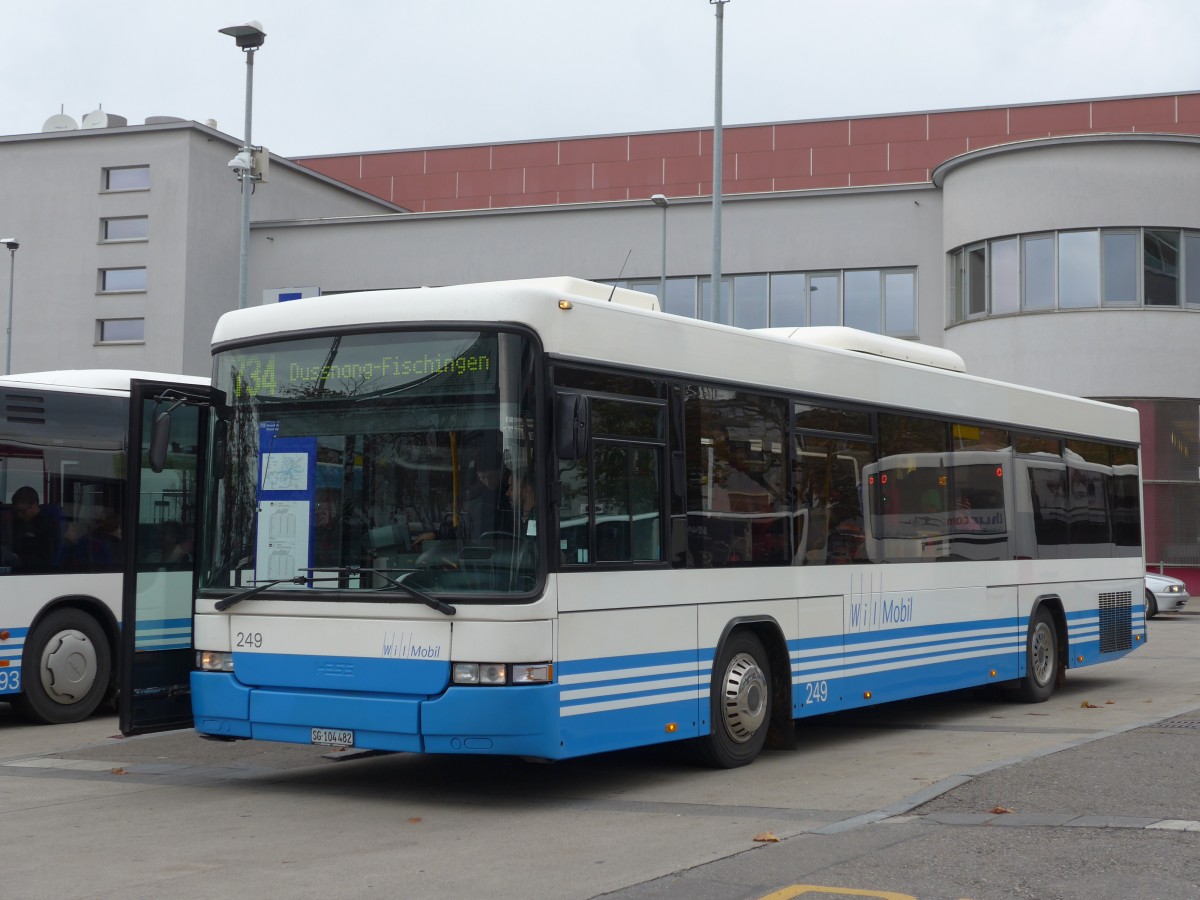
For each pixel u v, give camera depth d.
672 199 39.75
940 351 13.73
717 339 10.38
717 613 10.12
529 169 56.25
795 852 7.30
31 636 13.70
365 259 42.34
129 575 10.00
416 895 6.61
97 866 7.33
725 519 10.27
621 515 9.30
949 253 36.66
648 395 9.62
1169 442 33.91
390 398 8.98
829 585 11.39
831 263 38.72
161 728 10.16
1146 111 48.94
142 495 10.22
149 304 43.66
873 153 52.06
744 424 10.57
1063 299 33.97
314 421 9.23
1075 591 15.70
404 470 8.88
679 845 7.64
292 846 7.79
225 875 7.08
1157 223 33.53
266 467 9.38
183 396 10.28
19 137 45.31
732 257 39.44
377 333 9.10
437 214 41.72
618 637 9.16
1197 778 9.20
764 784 9.73
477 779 10.07
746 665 10.48
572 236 40.69
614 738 9.09
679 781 9.88
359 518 8.96
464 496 8.67
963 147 51.03
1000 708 14.48
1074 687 16.64
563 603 8.70
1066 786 8.95
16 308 45.44
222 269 44.62
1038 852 7.15
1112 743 10.79
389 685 8.70
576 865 7.19
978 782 9.14
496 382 8.71
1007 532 14.34
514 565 8.54
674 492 9.77
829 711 11.33
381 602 8.76
